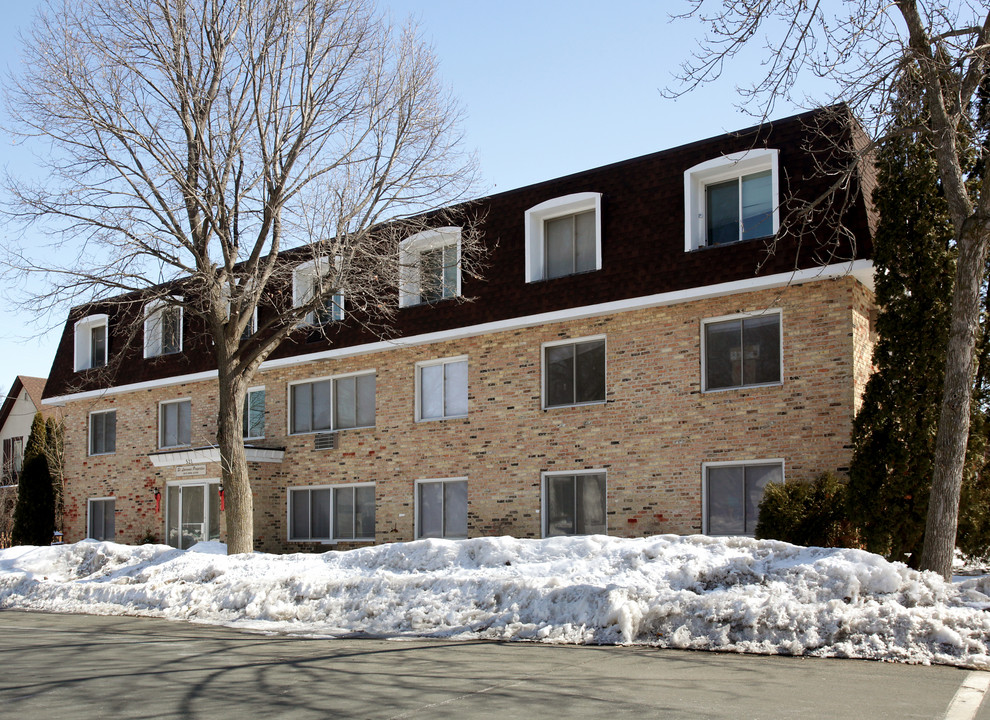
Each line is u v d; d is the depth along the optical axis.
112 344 31.86
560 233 21.77
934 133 12.80
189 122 19.36
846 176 13.63
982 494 15.27
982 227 12.05
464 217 22.97
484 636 11.23
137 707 7.43
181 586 15.80
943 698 7.32
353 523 24.91
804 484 16.62
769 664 9.02
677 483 18.95
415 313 23.53
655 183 20.08
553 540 14.40
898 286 15.64
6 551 21.27
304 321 26.02
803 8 12.67
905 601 10.24
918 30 12.59
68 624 13.87
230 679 8.61
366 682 8.30
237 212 19.75
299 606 13.56
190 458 27.30
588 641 10.60
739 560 11.75
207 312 20.05
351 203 19.86
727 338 18.83
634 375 19.83
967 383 12.16
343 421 25.55
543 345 21.44
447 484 22.98
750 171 18.97
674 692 7.63
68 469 32.75
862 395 17.11
